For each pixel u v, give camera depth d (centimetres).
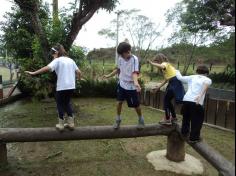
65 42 874
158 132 499
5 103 1002
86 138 475
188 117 450
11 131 456
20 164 493
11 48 1155
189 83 445
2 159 471
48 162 505
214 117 772
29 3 831
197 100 420
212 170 492
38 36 866
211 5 1140
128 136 489
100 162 509
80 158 525
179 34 1786
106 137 482
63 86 441
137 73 443
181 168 488
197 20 1282
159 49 2130
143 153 557
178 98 468
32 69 931
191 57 1745
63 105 458
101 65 1712
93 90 1214
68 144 598
